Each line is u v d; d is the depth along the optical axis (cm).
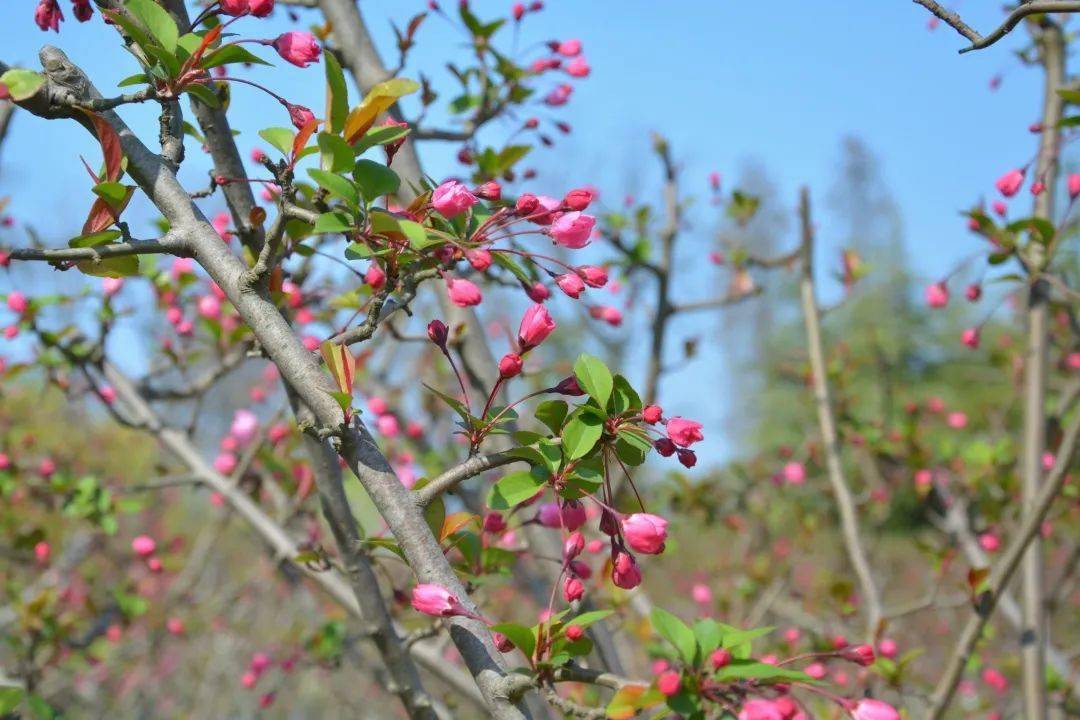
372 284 230
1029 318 371
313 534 366
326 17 381
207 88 192
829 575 550
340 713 694
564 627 172
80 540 611
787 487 650
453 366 191
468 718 558
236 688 752
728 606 540
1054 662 456
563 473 181
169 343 429
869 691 314
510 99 402
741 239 747
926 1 207
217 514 677
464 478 177
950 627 675
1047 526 508
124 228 183
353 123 189
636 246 505
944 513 516
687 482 591
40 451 634
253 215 225
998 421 605
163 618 634
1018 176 325
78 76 188
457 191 185
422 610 167
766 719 157
